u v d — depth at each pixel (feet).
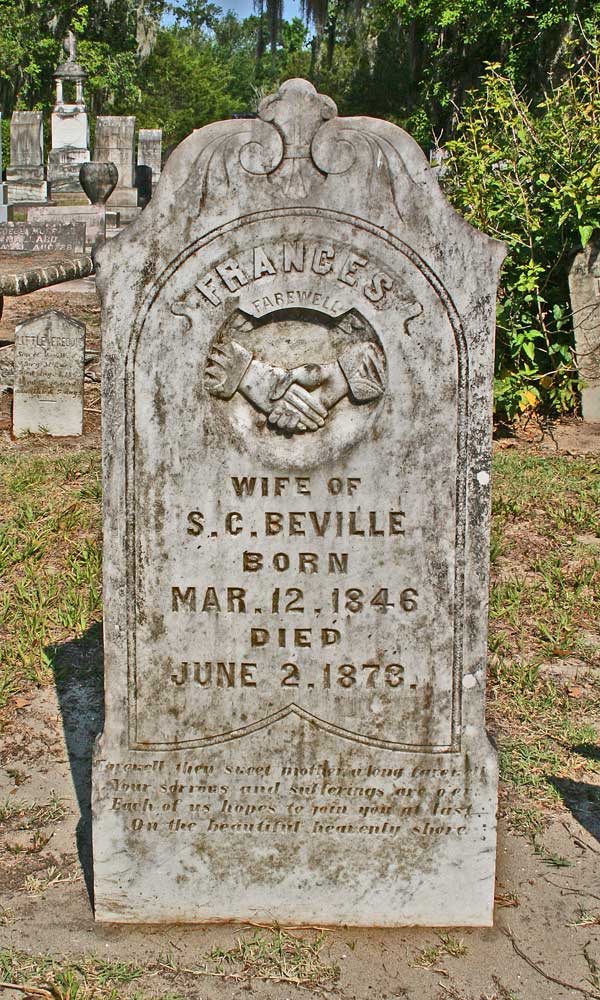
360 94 73.41
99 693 9.73
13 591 11.10
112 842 7.64
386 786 7.60
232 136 7.15
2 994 7.19
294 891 7.70
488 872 7.63
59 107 55.47
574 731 9.25
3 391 18.71
